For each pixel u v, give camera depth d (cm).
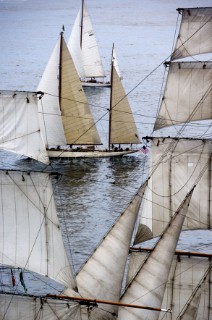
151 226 13188
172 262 12138
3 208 11350
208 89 13862
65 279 11381
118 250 11531
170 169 13225
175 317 12206
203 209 13225
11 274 13125
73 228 17450
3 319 11244
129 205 11600
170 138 13225
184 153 13200
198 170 13200
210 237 16288
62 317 11088
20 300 11150
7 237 11462
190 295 12144
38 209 11319
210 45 13625
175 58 13825
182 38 13712
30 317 11194
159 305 11344
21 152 13100
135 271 12256
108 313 11044
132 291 11262
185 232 16438
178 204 13238
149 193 13162
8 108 12938
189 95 13950
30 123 13012
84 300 11025
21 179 11175
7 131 13025
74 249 15975
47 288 13825
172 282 12169
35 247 11438
